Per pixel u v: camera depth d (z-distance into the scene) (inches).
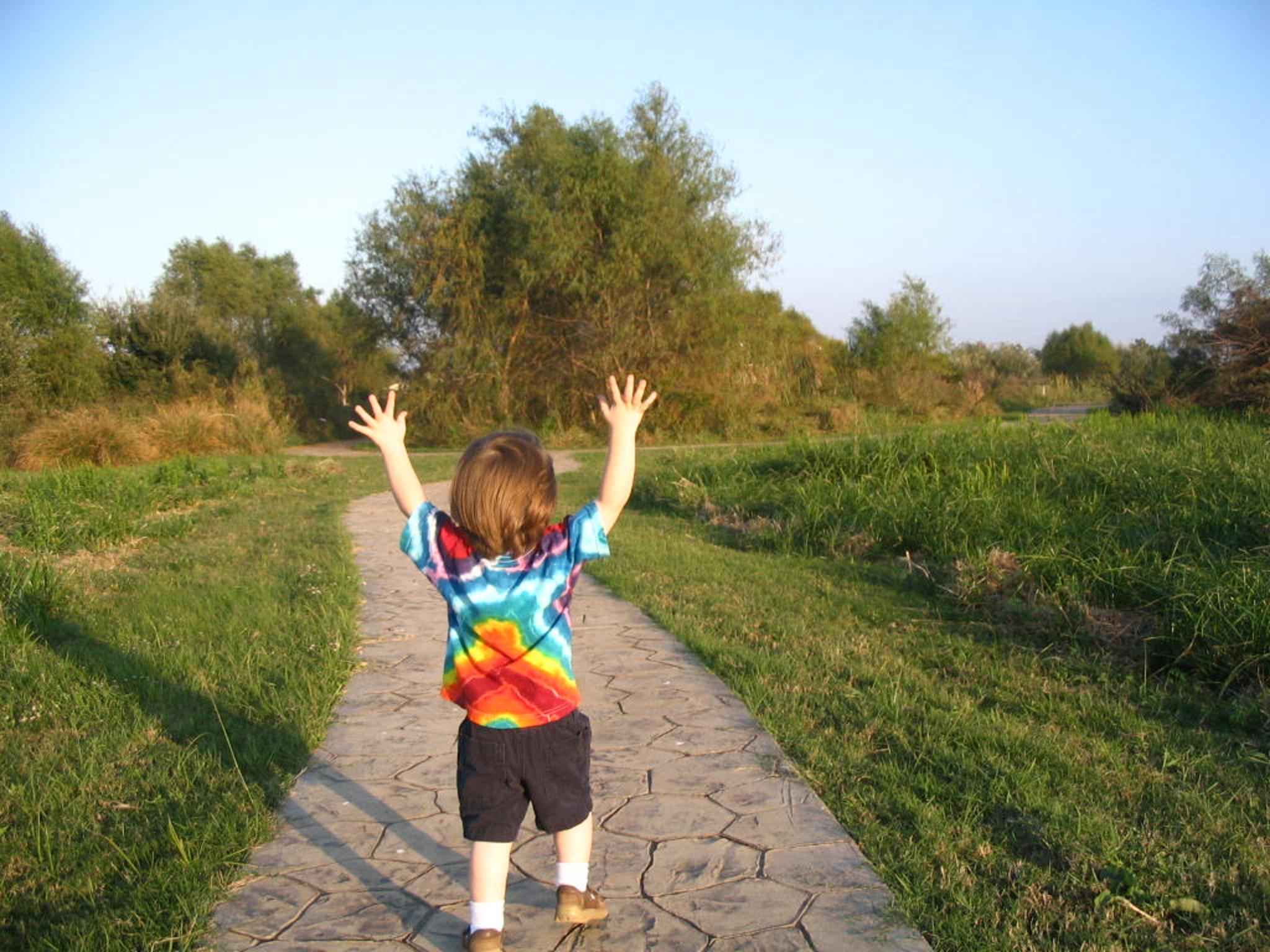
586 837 115.1
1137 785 158.2
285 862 136.8
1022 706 199.5
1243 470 357.1
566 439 1189.1
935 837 139.3
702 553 374.0
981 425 531.5
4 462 912.3
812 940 116.0
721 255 1208.8
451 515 113.7
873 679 213.5
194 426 1018.1
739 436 1250.6
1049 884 127.1
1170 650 227.9
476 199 1242.0
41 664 217.0
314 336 1718.8
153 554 378.9
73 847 138.4
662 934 117.9
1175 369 807.1
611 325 1189.1
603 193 1184.2
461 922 121.6
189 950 114.4
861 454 491.2
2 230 1201.4
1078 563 284.0
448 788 161.5
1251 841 138.6
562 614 109.1
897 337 1680.6
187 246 2069.4
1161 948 113.6
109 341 1314.0
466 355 1240.2
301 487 652.7
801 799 154.7
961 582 288.5
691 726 187.6
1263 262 950.4
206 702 198.2
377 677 223.3
